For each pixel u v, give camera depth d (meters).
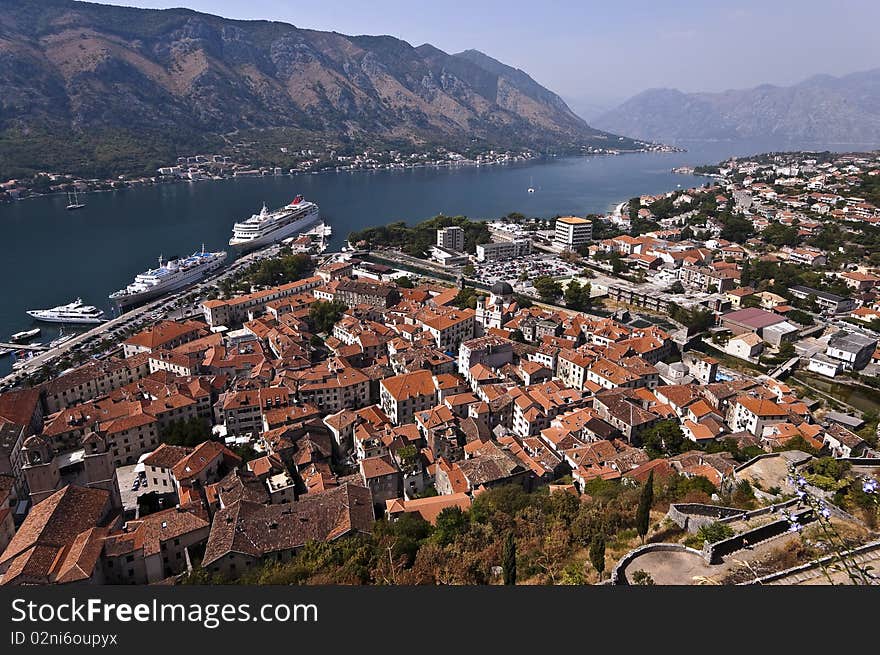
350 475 166.12
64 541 120.62
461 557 106.88
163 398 198.12
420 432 188.38
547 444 182.75
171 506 160.50
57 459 163.12
